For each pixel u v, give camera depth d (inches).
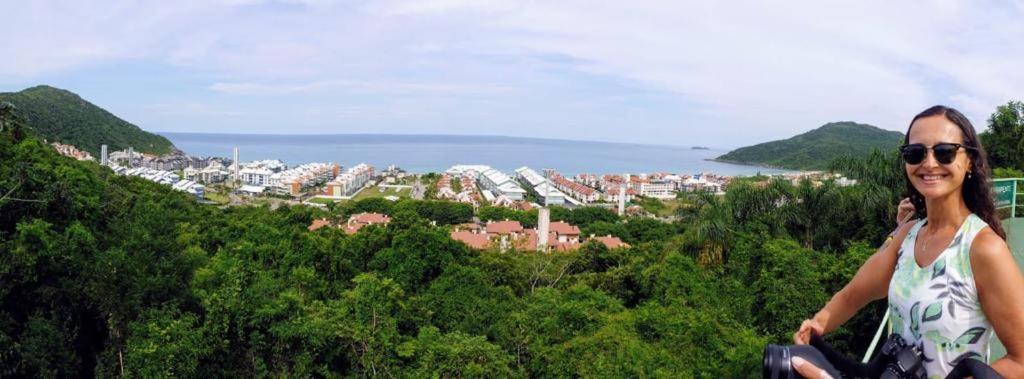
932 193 98.0
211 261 1322.6
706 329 740.0
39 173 1090.1
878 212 1081.4
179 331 877.8
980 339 94.0
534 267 1775.3
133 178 3462.1
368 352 941.2
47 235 916.6
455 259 1643.7
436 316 1270.9
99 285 901.2
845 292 124.6
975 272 92.3
